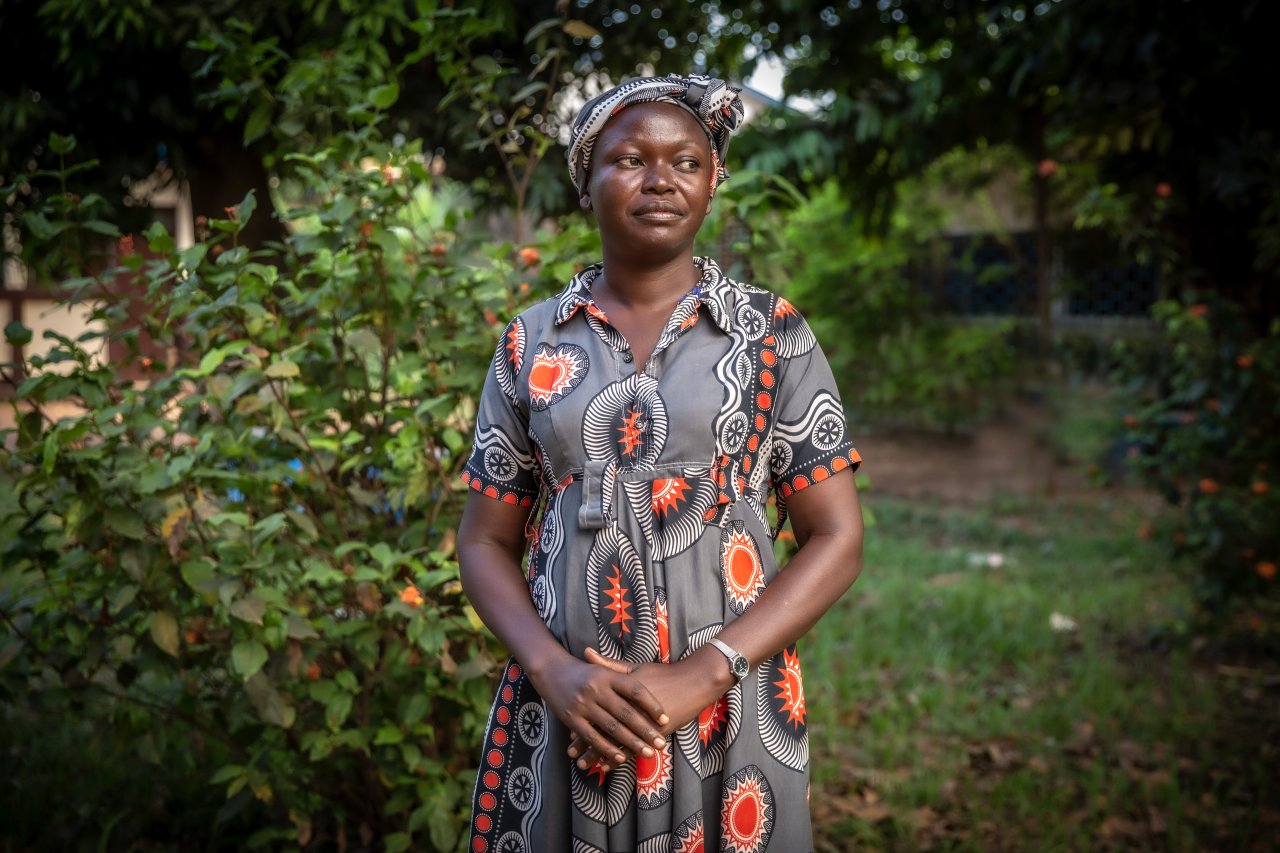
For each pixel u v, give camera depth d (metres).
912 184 9.86
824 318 10.74
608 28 4.99
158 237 2.40
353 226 2.52
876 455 10.33
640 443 1.51
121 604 2.37
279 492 2.62
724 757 1.50
